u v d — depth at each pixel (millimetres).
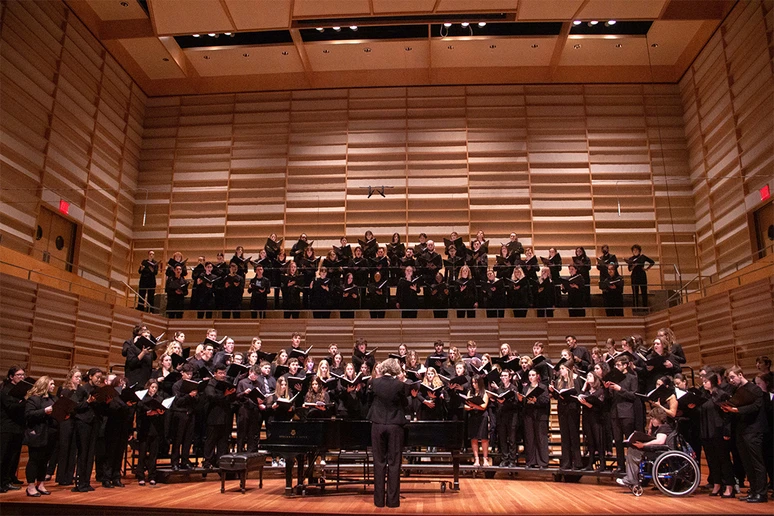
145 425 7691
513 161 14266
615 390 7531
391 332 11383
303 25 12250
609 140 14258
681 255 13508
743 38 11508
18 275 9289
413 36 13266
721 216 12469
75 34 12148
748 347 8945
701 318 9992
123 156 13930
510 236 12641
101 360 10406
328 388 7660
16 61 10344
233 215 14414
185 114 14984
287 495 6766
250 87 14898
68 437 7023
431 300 11359
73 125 11953
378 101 14812
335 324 11469
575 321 11336
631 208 13891
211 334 9047
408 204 14258
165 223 14422
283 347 11438
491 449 9016
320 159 14633
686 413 6938
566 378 8133
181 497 6551
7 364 8508
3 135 9938
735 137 11820
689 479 6703
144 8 12461
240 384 8172
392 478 6023
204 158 14719
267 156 14672
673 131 14180
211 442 8055
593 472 7617
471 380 8453
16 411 6805
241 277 11672
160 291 12852
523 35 13078
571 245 13891
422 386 7762
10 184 10078
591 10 11812
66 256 11727
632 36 12992
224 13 11773
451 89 14789
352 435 6801
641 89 14508
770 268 9125
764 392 6441
